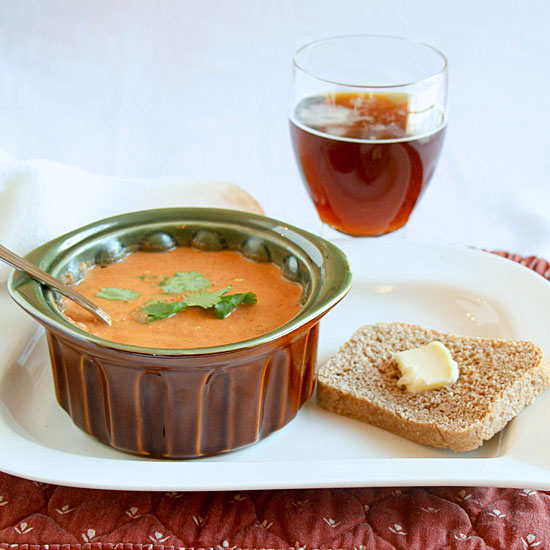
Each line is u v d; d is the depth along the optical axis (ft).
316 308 2.34
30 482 2.37
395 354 2.55
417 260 2.84
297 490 2.37
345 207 2.87
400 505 2.36
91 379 2.36
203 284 2.51
